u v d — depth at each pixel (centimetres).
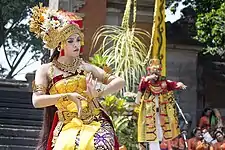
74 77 411
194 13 1650
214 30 1321
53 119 427
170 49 1619
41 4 426
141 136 760
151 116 775
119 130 738
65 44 413
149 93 786
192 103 1597
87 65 425
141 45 884
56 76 411
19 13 2466
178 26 1642
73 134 397
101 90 410
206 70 1652
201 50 1603
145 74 841
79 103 392
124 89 832
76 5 1203
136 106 771
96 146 388
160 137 775
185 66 1619
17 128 1181
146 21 1319
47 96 397
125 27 877
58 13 419
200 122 1147
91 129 398
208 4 1484
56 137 407
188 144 1046
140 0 1312
